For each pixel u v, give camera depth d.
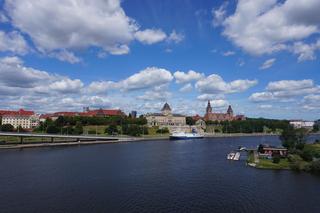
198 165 155.88
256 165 151.12
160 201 93.25
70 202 91.50
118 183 114.69
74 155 194.88
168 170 141.00
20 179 119.75
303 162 151.12
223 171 138.88
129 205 89.44
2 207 86.88
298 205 90.56
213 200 94.69
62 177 124.12
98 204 89.94
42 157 183.12
